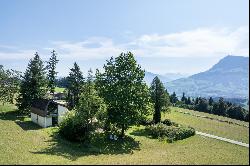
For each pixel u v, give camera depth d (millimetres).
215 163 40250
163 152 51125
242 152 52344
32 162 40062
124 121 63219
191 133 71688
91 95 62094
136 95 64938
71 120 62500
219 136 71625
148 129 76062
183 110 131125
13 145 53188
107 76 67062
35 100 85875
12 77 101625
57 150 52000
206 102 146500
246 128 88062
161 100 86250
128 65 66062
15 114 90688
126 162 40312
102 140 62812
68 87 102250
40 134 65875
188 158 43906
